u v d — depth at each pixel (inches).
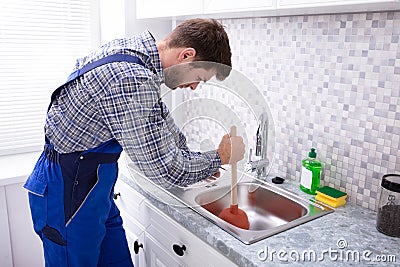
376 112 53.6
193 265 52.9
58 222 53.1
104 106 44.6
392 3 38.7
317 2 42.0
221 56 50.4
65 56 93.9
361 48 54.1
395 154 52.1
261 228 64.2
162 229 59.4
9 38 85.5
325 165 61.7
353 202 58.4
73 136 48.8
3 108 87.0
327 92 59.6
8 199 79.9
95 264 58.3
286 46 65.0
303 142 64.9
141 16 77.0
